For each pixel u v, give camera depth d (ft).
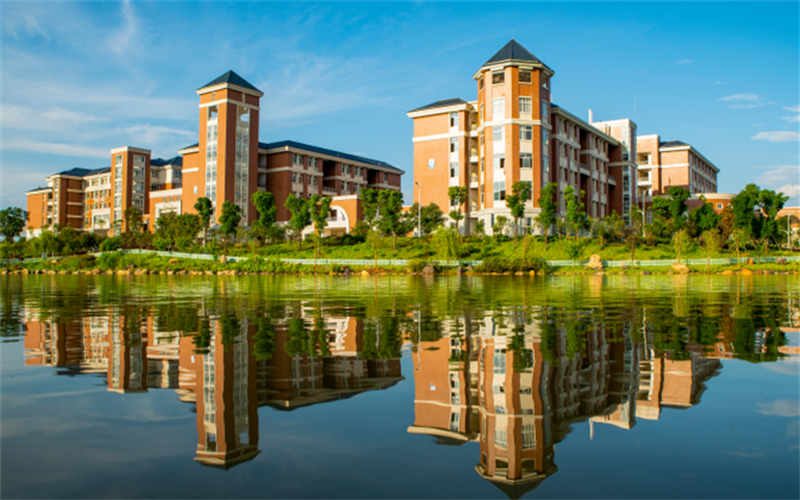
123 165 321.32
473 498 9.26
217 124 248.73
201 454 11.51
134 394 16.43
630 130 261.44
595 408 14.75
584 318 35.40
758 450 11.51
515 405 15.14
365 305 46.42
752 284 83.41
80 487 9.80
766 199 181.78
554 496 9.30
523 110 191.83
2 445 12.00
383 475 10.36
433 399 15.72
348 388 17.07
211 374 19.03
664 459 11.07
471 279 112.06
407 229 196.24
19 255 257.75
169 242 219.00
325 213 196.34
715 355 22.07
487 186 195.31
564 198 192.85
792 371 19.04
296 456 11.37
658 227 183.83
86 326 31.99
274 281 106.32
